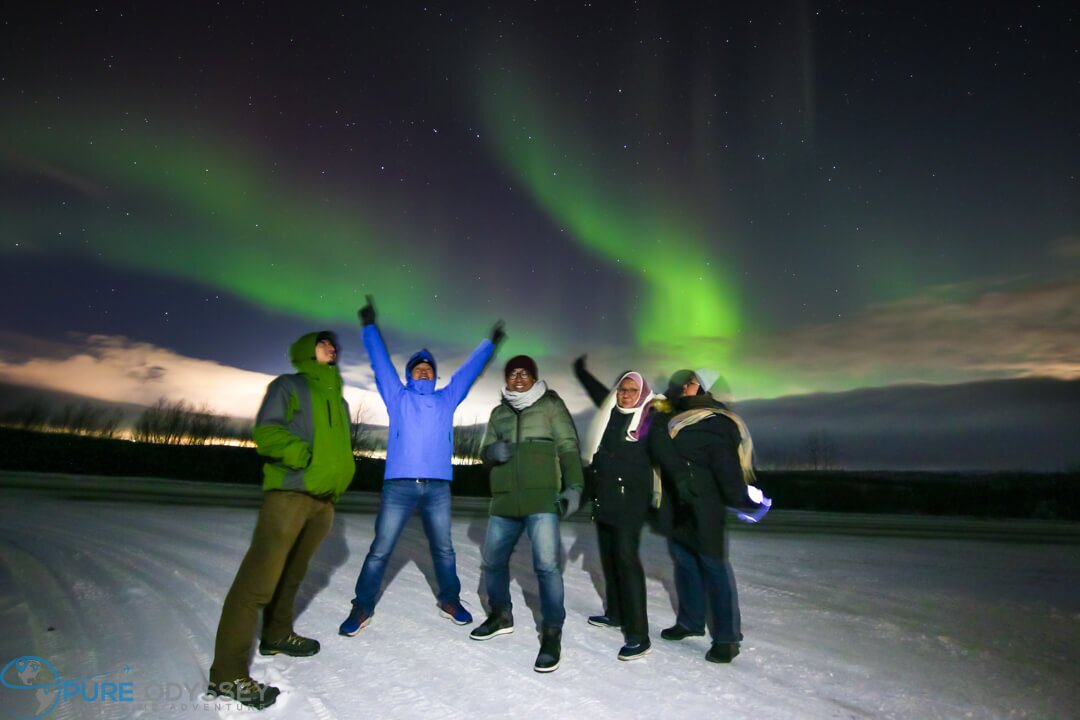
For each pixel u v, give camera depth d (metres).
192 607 4.58
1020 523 16.59
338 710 2.94
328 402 3.47
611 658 3.80
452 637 4.11
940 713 3.12
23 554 6.45
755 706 3.14
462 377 4.53
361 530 9.02
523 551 7.50
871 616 5.06
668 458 3.92
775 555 8.53
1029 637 4.54
